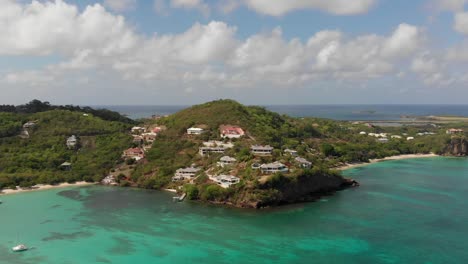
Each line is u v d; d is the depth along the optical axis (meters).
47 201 142.88
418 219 120.50
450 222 117.50
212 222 118.06
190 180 160.50
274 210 130.88
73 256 93.94
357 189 163.50
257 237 105.56
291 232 109.06
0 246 99.88
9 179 163.62
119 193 156.00
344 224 115.94
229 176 144.75
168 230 111.25
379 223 116.50
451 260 90.38
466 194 154.00
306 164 161.38
